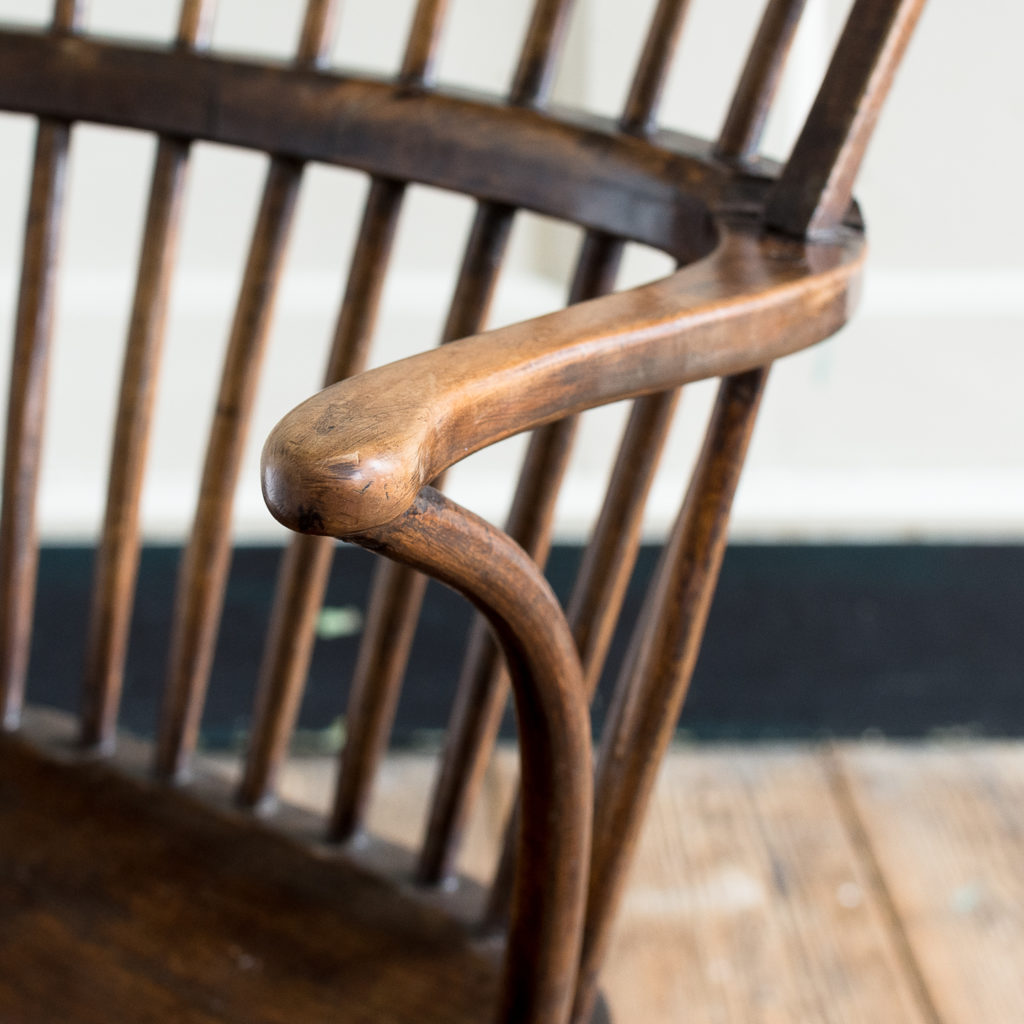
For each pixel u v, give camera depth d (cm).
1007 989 164
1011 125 193
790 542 198
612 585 112
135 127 120
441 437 82
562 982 102
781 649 202
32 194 121
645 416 110
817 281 101
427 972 114
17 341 122
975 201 198
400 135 116
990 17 188
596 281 113
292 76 118
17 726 126
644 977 164
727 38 180
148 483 195
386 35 193
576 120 113
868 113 104
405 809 185
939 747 204
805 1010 162
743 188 108
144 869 118
